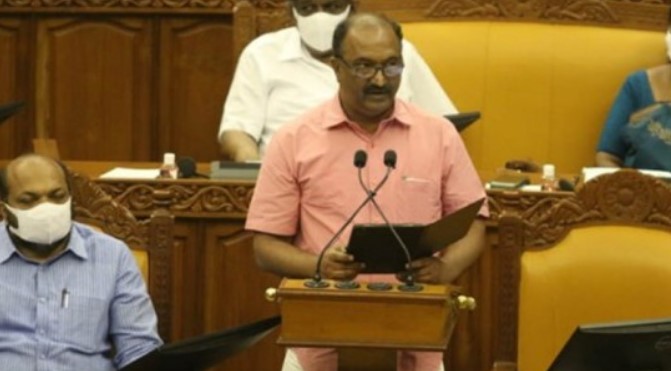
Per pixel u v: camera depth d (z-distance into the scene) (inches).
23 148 617.0
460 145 345.4
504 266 363.6
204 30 611.5
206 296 437.7
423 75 498.6
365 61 330.3
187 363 314.0
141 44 613.9
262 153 496.7
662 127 490.3
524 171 488.7
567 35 532.4
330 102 344.5
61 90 615.8
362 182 329.7
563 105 529.3
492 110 528.7
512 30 532.4
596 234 363.6
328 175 339.6
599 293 361.4
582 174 460.8
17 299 356.5
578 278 361.7
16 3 609.6
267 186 344.2
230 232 434.9
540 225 364.2
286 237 345.7
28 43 614.2
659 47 533.0
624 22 535.8
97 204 373.4
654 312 360.2
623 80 529.7
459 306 316.8
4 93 616.1
